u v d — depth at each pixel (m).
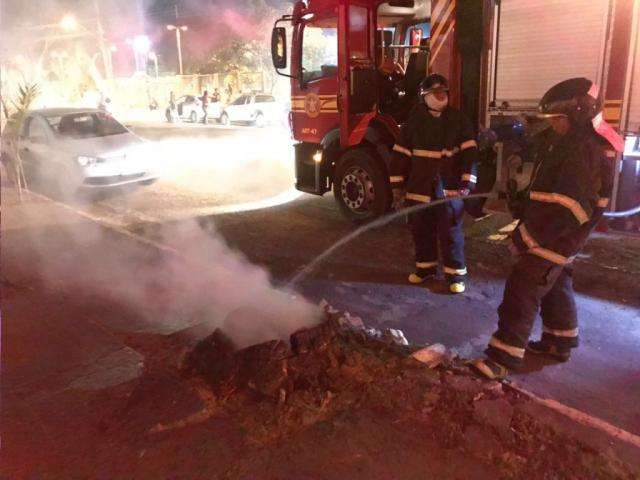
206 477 2.58
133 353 3.73
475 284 5.12
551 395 3.34
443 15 6.16
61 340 3.95
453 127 4.69
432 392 3.11
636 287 4.85
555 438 2.77
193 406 3.06
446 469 2.61
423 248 5.07
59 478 2.59
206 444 2.80
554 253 3.24
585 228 3.26
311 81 7.49
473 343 4.02
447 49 6.19
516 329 3.36
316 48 7.72
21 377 3.46
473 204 6.27
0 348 3.84
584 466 2.58
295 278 5.41
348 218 7.37
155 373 3.45
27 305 4.62
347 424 2.91
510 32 5.90
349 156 7.11
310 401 3.06
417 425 2.90
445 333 4.19
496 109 6.14
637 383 3.46
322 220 7.56
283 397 3.08
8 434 2.91
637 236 5.88
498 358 3.39
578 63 5.47
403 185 5.00
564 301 3.62
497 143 6.20
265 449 2.75
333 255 6.06
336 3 6.71
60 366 3.59
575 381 3.49
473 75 6.27
